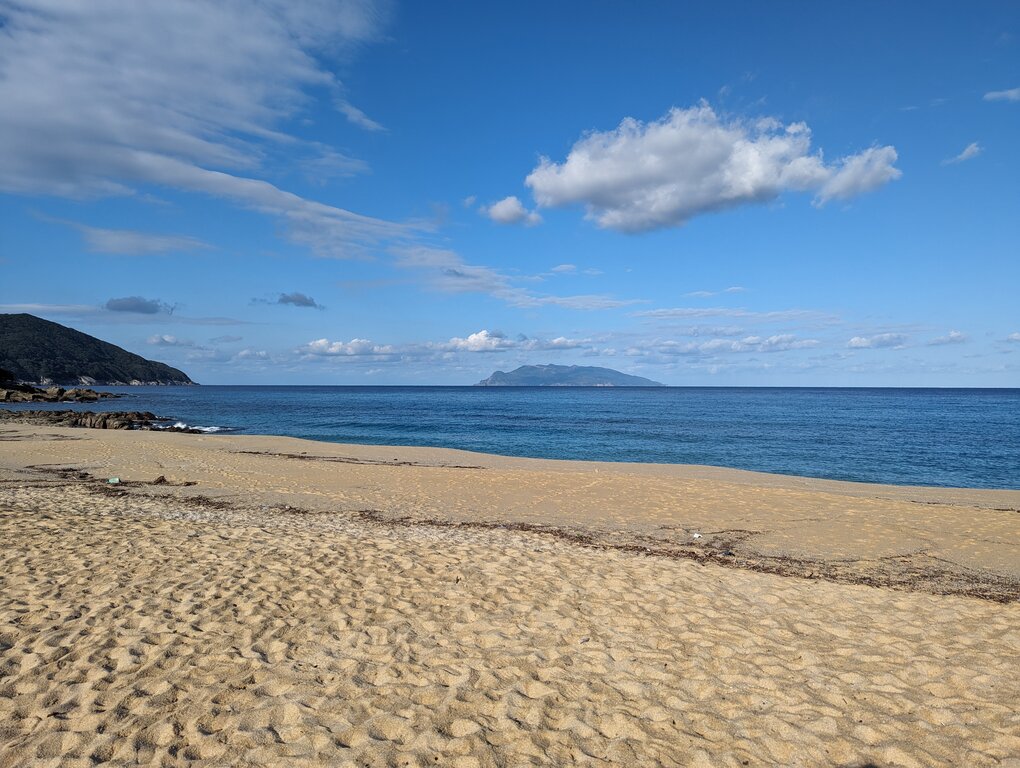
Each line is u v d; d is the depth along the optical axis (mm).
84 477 15555
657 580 7312
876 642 5586
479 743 3826
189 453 21594
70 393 80438
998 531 11031
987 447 32562
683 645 5434
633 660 5102
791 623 6035
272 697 4297
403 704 4266
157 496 12969
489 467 21328
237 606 5945
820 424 50031
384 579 6992
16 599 5883
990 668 5047
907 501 14797
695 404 94500
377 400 106562
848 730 4086
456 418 56875
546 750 3783
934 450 31297
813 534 10797
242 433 39031
